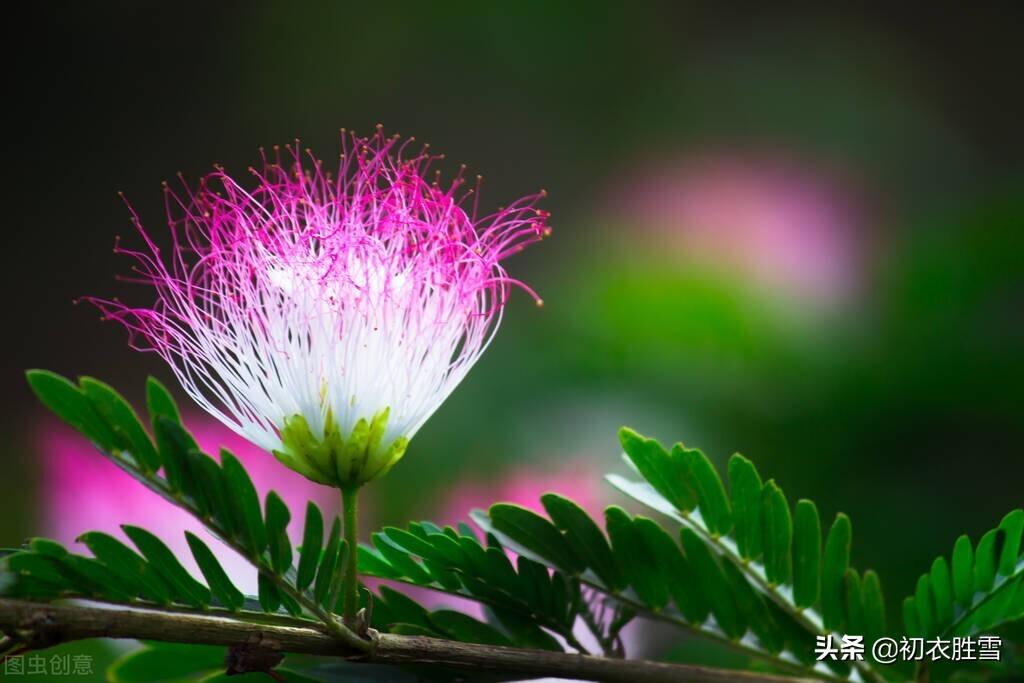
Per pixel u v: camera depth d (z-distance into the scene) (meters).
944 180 1.10
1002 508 0.49
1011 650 0.40
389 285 0.40
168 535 0.46
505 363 0.58
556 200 1.57
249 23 1.70
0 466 0.61
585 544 0.40
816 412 0.50
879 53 1.66
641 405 0.53
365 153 0.41
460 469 0.54
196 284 0.40
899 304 0.51
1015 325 0.50
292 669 0.39
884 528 0.49
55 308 1.56
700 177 1.04
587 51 1.61
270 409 0.39
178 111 1.71
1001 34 1.73
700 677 0.39
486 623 0.39
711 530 0.40
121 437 0.38
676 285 0.55
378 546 0.39
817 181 1.18
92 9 1.69
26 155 1.68
